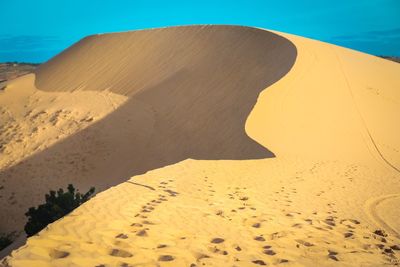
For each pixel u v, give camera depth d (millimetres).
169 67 30953
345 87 22891
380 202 8828
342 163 13562
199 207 6789
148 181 8336
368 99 22047
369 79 25469
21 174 19531
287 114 18484
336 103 20438
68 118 25266
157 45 35375
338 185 10195
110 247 4492
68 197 11359
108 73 33875
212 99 23328
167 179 8773
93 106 27234
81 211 5633
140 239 4879
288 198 8344
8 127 25375
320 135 16766
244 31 32219
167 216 6035
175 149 19359
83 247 4352
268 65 25828
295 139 16047
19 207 17234
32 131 23969
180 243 4973
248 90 22734
